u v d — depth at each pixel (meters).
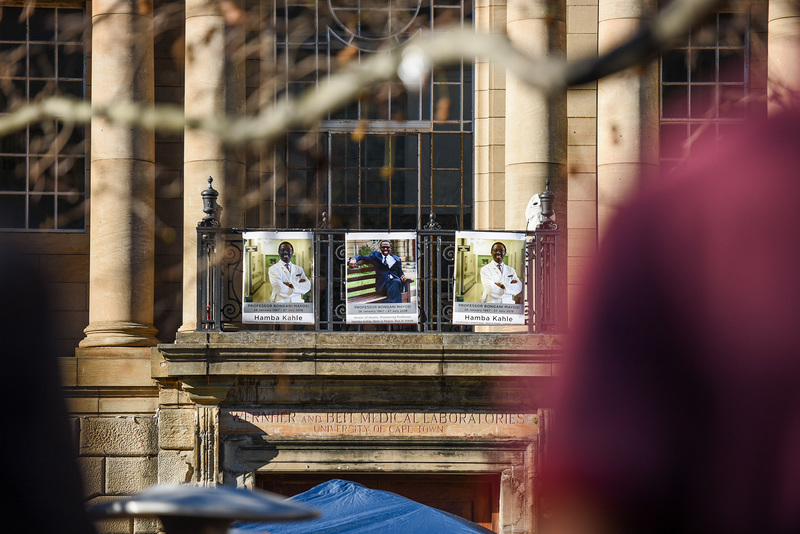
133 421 22.75
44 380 2.07
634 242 1.19
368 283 21.61
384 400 21.58
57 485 2.04
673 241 1.18
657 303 1.16
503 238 21.69
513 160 24.00
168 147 26.14
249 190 25.23
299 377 21.45
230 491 5.67
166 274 25.94
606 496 1.13
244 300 21.47
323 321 23.20
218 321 21.67
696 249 1.17
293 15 25.81
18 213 26.22
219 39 23.52
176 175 26.14
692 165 1.23
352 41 25.84
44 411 2.06
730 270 1.15
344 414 21.64
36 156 26.33
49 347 2.12
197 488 5.65
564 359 1.20
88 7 26.56
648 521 1.12
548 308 21.86
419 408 21.62
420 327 22.02
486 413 21.58
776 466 1.13
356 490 15.71
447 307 22.23
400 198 26.44
